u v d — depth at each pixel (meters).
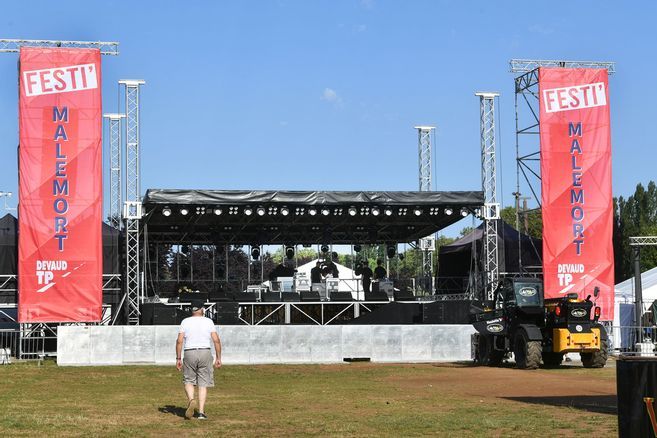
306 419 13.95
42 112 34.09
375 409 15.73
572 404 16.20
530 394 18.83
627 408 8.28
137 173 38.06
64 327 31.97
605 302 36.81
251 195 38.75
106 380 24.69
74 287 33.88
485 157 40.06
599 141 37.44
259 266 59.00
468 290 44.34
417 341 34.09
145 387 22.02
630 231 70.75
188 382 14.02
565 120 37.31
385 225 46.66
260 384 22.78
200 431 12.35
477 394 19.05
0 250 37.66
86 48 34.50
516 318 29.08
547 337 28.53
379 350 33.84
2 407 16.30
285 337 33.31
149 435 11.94
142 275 41.53
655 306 38.69
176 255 50.97
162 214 40.66
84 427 12.83
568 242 36.84
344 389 20.84
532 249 43.44
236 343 32.94
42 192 33.91
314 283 43.41
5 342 34.31
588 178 37.25
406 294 42.31
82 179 34.16
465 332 34.41
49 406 16.55
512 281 29.22
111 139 45.78
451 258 48.59
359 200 39.62
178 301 39.91
